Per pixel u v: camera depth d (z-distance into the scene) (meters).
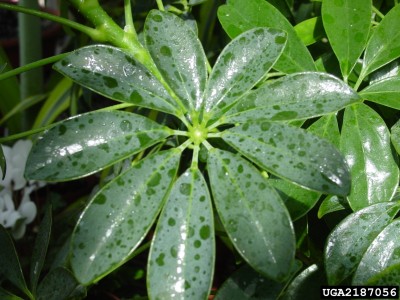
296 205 0.33
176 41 0.32
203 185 0.29
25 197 0.64
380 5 0.44
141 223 0.27
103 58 0.31
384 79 0.37
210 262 0.27
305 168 0.27
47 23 1.09
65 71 0.30
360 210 0.33
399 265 0.29
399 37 0.36
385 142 0.34
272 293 0.32
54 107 0.76
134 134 0.30
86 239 0.27
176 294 0.26
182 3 0.47
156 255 0.27
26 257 0.60
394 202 0.33
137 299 0.46
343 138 0.34
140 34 0.46
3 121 0.77
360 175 0.33
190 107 0.31
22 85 0.82
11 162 0.62
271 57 0.31
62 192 0.76
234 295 0.33
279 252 0.26
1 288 0.40
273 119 0.30
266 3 0.38
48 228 0.40
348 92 0.30
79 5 0.35
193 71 0.32
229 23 0.38
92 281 0.26
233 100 0.31
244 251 0.26
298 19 0.51
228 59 0.32
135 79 0.31
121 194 0.28
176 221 0.28
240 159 0.29
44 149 0.28
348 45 0.36
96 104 0.79
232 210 0.27
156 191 0.28
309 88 0.31
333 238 0.32
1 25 1.12
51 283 0.36
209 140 0.38
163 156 0.29
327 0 0.37
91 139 0.29
